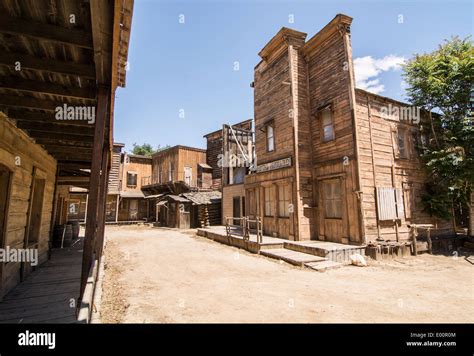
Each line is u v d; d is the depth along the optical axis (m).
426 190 12.51
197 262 9.48
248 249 11.82
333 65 11.72
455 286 6.43
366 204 10.23
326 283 6.73
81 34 2.88
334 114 11.42
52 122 4.78
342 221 10.62
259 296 5.74
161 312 4.82
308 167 12.30
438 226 12.72
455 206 13.36
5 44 3.10
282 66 13.66
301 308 5.03
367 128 10.99
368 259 9.34
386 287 6.36
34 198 7.38
